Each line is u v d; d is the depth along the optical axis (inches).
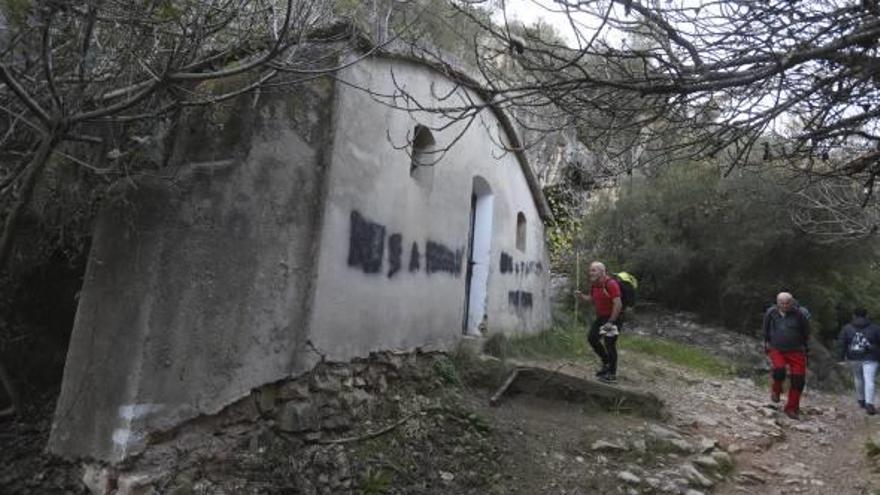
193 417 159.0
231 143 170.1
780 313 339.9
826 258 582.6
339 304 200.4
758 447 265.0
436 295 263.7
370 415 209.0
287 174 183.8
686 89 132.1
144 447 148.6
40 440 165.8
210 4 129.8
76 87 131.8
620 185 638.5
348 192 204.1
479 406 245.6
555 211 562.3
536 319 399.2
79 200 165.9
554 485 200.4
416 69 243.8
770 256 579.5
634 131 157.6
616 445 229.0
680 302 618.2
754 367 472.4
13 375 182.1
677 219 613.6
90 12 119.1
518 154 353.7
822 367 504.1
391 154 229.1
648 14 125.0
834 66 129.3
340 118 199.0
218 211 165.5
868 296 658.2
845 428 322.3
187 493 154.3
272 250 179.2
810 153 159.3
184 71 133.4
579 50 128.1
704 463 229.9
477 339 296.5
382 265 224.1
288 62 147.5
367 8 206.1
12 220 136.2
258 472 168.4
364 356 213.5
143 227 154.6
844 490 226.1
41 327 192.5
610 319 304.2
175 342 155.1
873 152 166.6
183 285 157.1
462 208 287.6
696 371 439.5
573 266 613.3
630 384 328.2
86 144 159.6
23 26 122.3
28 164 145.2
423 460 197.6
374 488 177.3
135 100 129.9
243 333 171.0
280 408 181.9
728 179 573.0
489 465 204.8
